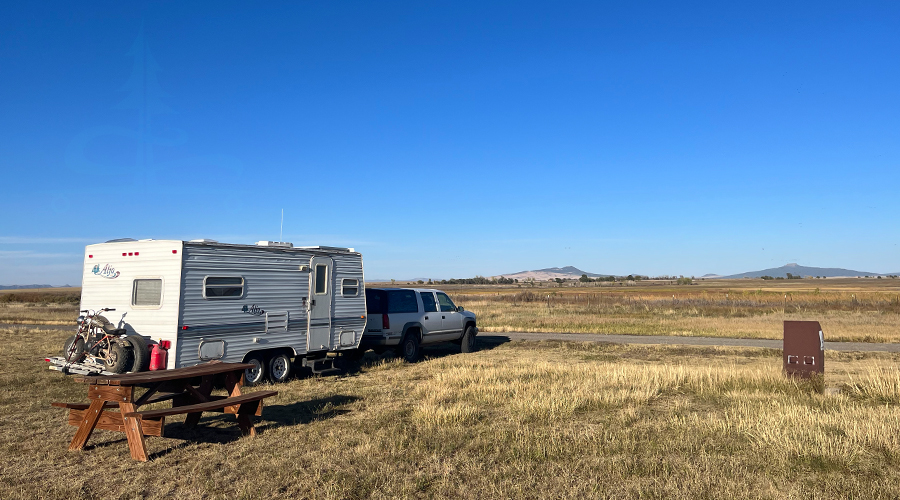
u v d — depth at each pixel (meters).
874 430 6.74
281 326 12.10
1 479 5.71
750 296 50.94
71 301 64.19
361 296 14.20
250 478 5.71
